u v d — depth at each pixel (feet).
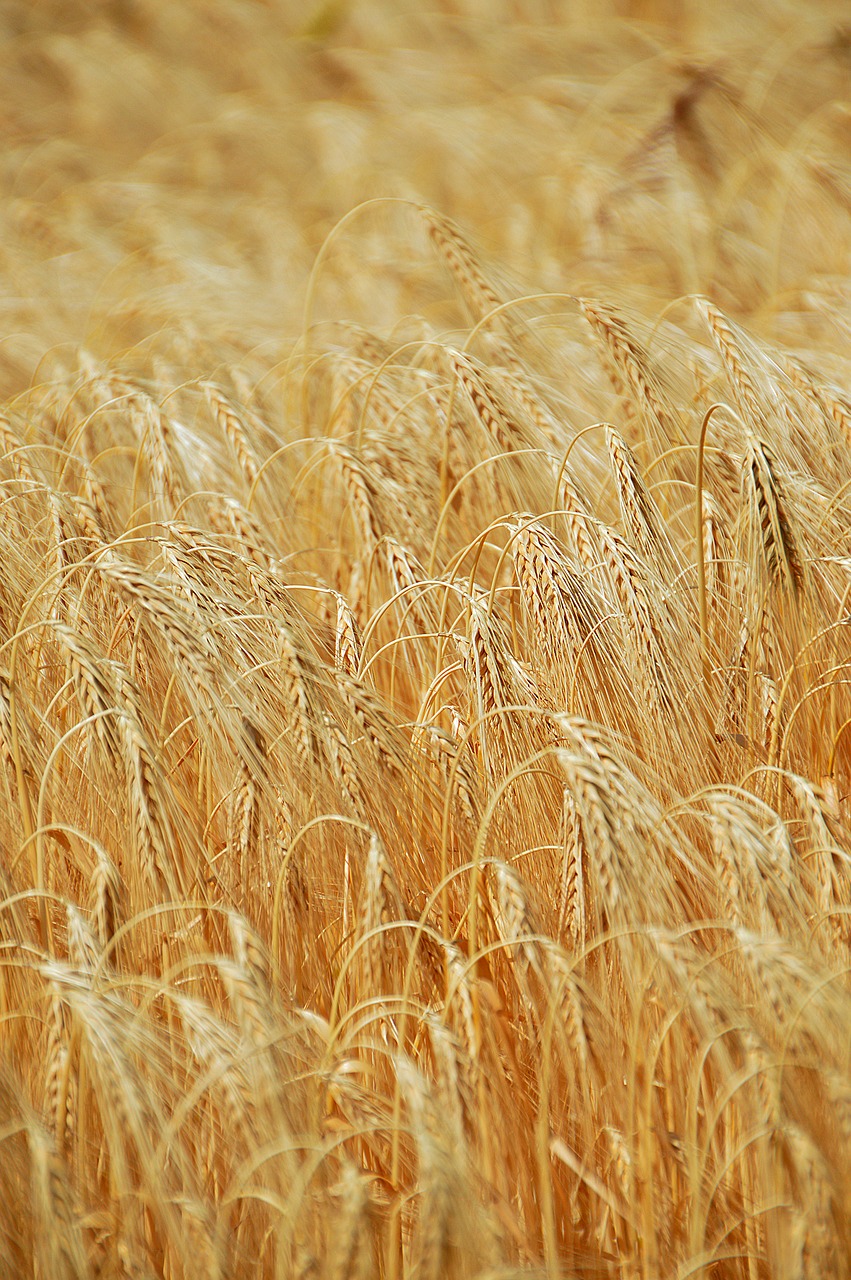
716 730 8.49
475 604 8.43
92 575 8.61
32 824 8.43
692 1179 8.02
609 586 8.54
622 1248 8.16
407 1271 8.09
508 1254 8.04
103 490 9.05
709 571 8.70
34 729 8.49
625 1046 8.19
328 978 8.37
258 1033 8.02
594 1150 8.17
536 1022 8.21
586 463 9.04
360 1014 8.25
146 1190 8.05
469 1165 8.00
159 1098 8.10
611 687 8.48
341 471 8.87
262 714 8.39
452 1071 8.04
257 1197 8.00
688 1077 8.18
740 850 8.13
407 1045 8.28
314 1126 8.08
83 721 8.21
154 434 9.00
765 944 8.02
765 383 8.86
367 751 8.38
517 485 8.94
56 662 8.66
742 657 8.59
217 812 8.52
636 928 8.05
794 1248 7.96
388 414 9.25
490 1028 8.17
